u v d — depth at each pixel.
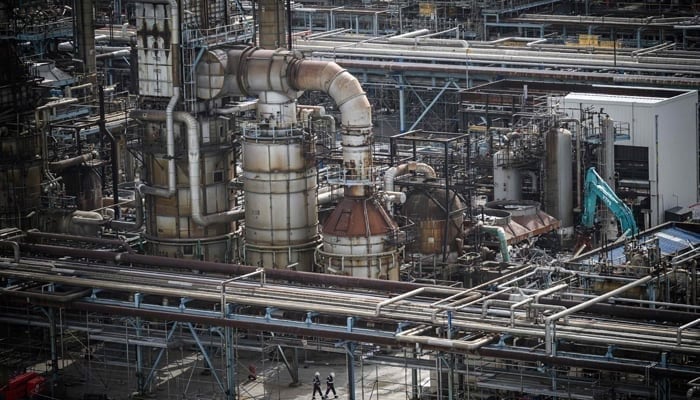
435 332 186.62
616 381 180.25
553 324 177.25
